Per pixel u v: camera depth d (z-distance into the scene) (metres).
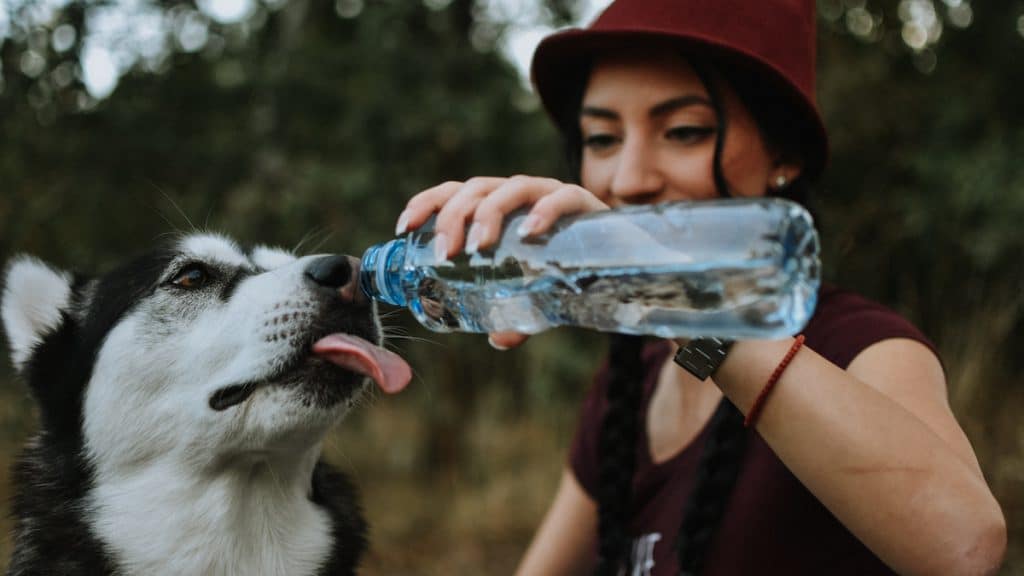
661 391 0.96
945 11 2.15
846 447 0.67
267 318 0.86
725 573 0.81
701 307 0.65
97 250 1.82
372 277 0.81
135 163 1.86
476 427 2.21
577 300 0.69
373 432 2.31
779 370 0.68
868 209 2.03
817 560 0.79
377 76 1.91
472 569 1.87
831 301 0.85
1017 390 1.72
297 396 0.86
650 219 0.66
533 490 2.10
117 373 0.91
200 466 0.90
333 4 2.12
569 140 0.96
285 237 1.81
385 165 1.89
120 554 0.90
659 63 0.85
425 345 2.11
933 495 0.66
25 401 1.57
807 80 0.88
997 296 1.79
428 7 2.04
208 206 1.85
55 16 1.73
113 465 0.92
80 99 1.82
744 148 0.87
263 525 0.92
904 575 0.69
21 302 0.98
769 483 0.81
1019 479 1.57
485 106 1.91
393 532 2.01
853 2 2.25
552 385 1.99
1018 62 2.03
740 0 0.84
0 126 1.74
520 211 0.69
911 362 0.76
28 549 0.93
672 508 0.88
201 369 0.89
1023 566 1.43
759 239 0.63
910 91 2.12
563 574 1.03
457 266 0.71
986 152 1.84
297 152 1.91
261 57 1.94
